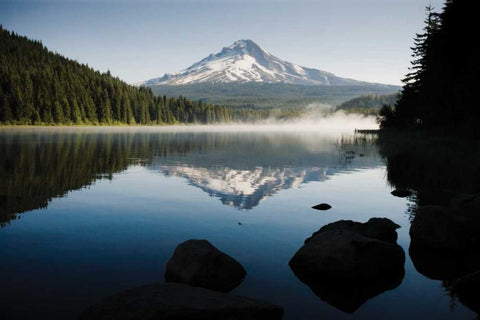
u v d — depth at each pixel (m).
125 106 143.88
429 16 61.19
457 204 11.12
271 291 6.88
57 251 8.80
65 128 106.38
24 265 7.88
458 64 44.56
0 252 8.67
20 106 107.06
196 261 7.06
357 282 7.37
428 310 6.27
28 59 171.62
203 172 23.02
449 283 7.39
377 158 30.81
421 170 22.80
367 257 7.61
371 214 12.80
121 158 30.20
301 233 10.53
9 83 112.06
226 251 8.97
